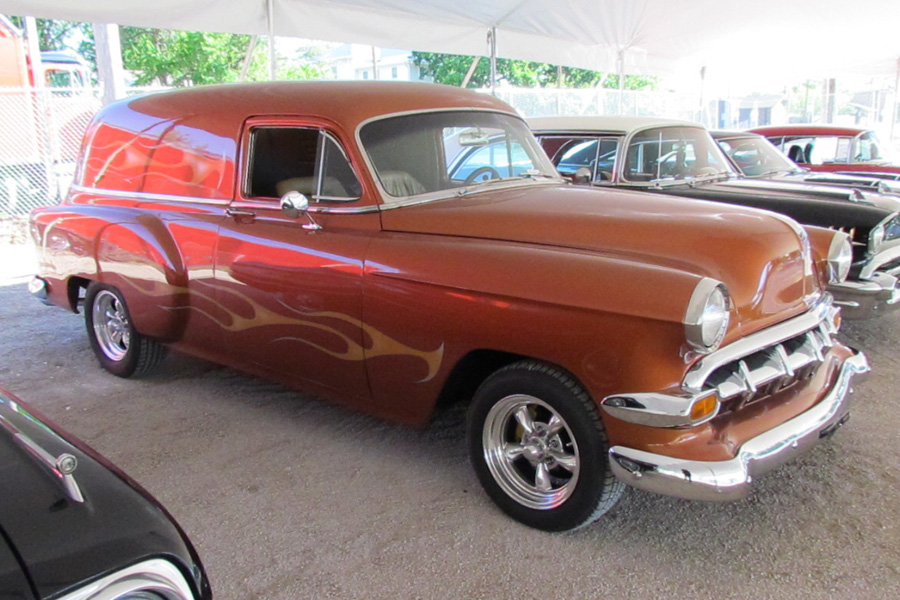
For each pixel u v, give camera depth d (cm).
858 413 424
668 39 1200
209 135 413
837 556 291
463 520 322
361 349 347
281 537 311
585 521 298
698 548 299
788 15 1093
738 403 288
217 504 338
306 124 369
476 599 270
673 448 267
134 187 457
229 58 2395
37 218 522
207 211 413
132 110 471
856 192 560
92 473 173
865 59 1419
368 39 912
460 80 2884
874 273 531
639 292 266
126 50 2273
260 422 427
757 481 349
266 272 376
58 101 1130
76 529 150
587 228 320
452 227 335
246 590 276
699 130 672
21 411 201
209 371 516
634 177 607
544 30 1044
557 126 655
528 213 337
